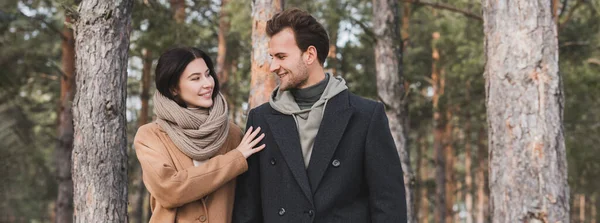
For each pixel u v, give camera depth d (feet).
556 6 15.79
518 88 15.16
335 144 8.64
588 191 41.14
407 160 24.56
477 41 37.70
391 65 25.03
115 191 11.43
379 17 25.41
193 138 9.09
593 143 37.52
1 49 35.27
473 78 41.45
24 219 53.31
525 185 14.97
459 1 30.86
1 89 38.19
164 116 9.19
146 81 36.73
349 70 43.70
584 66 34.17
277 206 8.79
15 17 33.55
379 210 8.58
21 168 42.16
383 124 8.83
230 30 35.22
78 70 11.61
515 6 15.31
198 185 8.77
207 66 9.48
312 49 8.72
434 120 49.96
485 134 54.70
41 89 43.01
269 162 8.99
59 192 33.88
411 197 24.34
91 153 11.31
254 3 15.33
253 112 9.44
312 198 8.60
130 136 47.16
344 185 8.64
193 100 9.24
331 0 32.30
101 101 11.39
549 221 14.73
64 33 34.96
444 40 38.91
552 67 15.10
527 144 14.99
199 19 36.83
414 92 47.85
